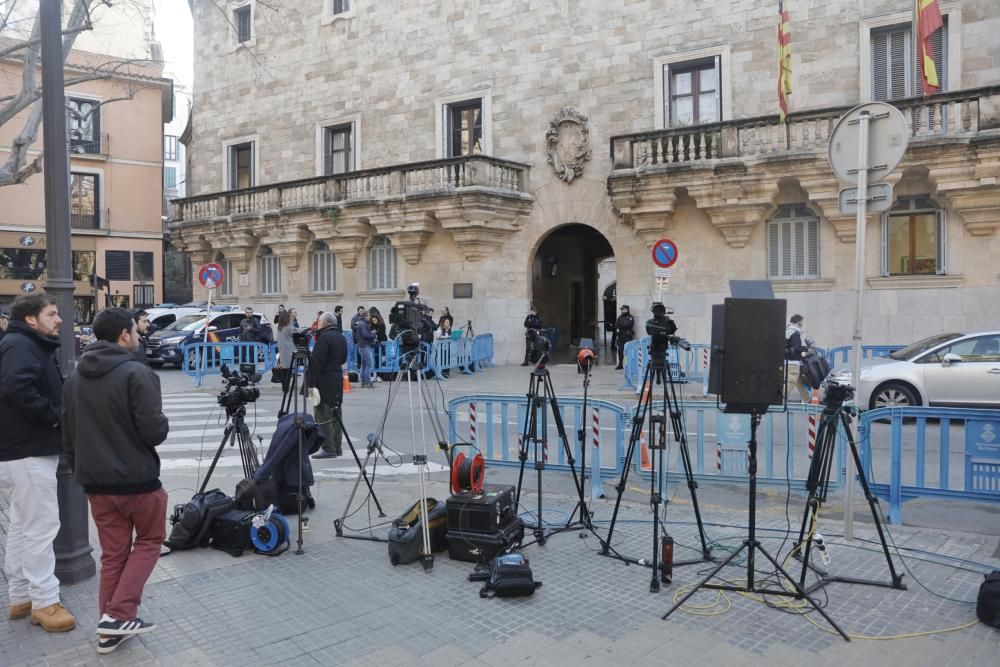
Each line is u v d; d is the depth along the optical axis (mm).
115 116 35469
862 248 6344
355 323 18375
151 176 36750
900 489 6988
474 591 5363
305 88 27297
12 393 4488
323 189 25172
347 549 6293
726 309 5020
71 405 4449
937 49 17578
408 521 6098
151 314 26344
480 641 4586
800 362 14195
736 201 18281
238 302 29125
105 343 4535
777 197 18500
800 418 10344
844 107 17016
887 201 6164
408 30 24812
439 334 20844
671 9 20422
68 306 5586
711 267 19391
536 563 5906
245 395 6680
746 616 4906
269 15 28141
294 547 6328
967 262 16688
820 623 4797
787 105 18281
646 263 20656
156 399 4477
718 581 5477
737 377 5027
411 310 6922
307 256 26984
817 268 18453
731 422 8078
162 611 5051
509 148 22875
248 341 20672
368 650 4488
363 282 25375
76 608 5078
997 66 16859
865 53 18156
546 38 22203
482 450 9719
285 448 6762
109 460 4395
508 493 6230
